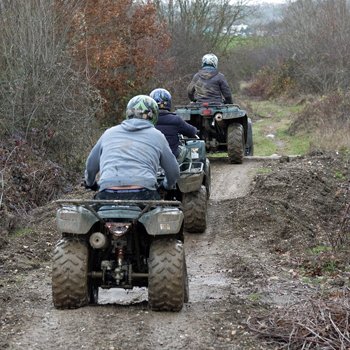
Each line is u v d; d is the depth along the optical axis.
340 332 6.99
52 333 7.37
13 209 14.04
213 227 13.00
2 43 18.48
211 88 19.31
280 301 8.78
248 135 21.36
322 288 9.22
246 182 16.81
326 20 48.22
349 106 32.97
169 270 7.88
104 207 7.88
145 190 8.05
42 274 10.27
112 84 27.11
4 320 7.80
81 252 8.01
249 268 10.40
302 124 35.28
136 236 7.93
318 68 47.88
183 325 7.62
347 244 11.91
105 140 8.39
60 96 18.39
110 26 27.03
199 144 13.46
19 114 17.80
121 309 8.16
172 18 40.31
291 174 15.98
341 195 15.40
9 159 15.54
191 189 12.03
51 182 16.05
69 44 21.36
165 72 33.12
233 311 8.18
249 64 65.12
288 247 11.84
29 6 18.53
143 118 8.52
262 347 7.08
